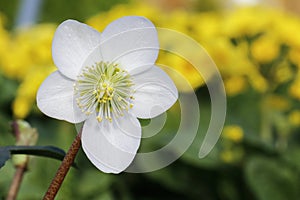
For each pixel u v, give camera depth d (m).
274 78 1.25
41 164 1.06
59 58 0.63
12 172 1.01
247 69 1.23
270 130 1.28
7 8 2.08
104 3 2.08
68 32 0.63
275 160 1.17
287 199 1.10
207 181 1.21
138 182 1.22
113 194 1.20
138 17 0.64
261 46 1.21
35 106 1.21
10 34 1.60
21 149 0.67
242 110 1.36
